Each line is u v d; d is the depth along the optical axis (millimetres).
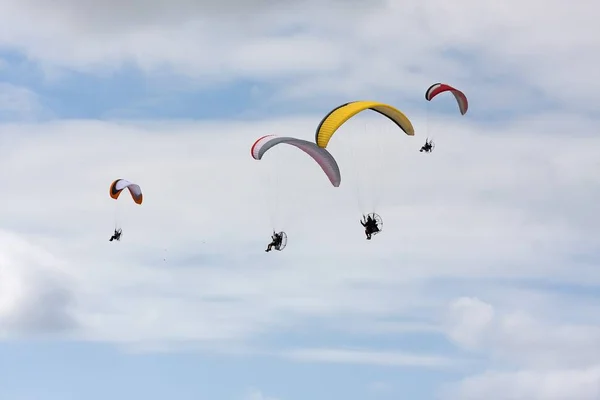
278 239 159000
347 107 162250
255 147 166250
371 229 156750
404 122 169000
